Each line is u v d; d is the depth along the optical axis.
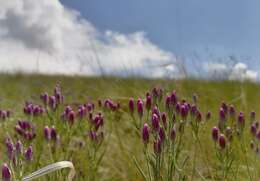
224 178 0.77
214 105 1.47
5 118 1.05
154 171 0.72
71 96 1.86
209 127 1.22
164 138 0.72
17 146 0.73
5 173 0.67
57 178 0.85
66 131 0.92
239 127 0.85
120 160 1.15
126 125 1.28
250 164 1.00
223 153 0.77
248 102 1.70
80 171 0.95
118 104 1.06
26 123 0.93
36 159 0.92
